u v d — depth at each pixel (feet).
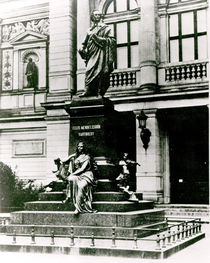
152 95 73.56
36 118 87.56
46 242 37.65
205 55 75.66
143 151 74.18
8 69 93.09
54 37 84.53
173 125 79.46
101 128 44.68
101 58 45.98
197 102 71.51
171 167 79.36
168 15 78.18
